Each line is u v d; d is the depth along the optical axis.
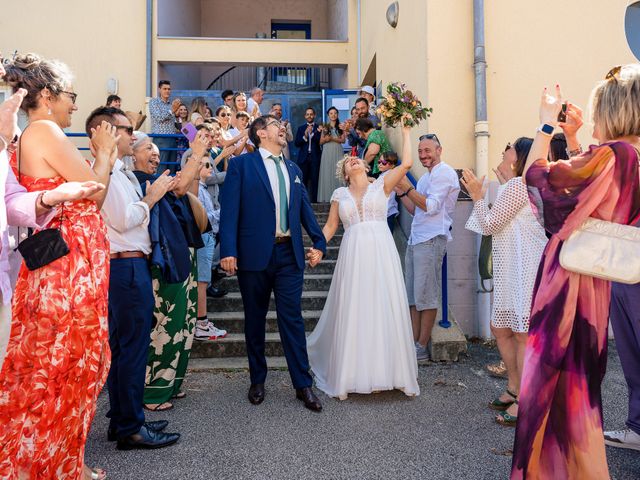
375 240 4.02
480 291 5.25
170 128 8.82
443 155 5.60
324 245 4.08
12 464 2.06
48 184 2.28
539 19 5.66
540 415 2.26
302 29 15.02
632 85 2.23
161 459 2.95
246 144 6.25
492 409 3.66
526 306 3.31
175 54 10.66
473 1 5.59
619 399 3.78
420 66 5.90
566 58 5.68
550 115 2.36
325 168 8.39
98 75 10.08
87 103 10.03
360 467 2.86
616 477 2.74
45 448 2.11
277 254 3.88
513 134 5.64
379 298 3.92
